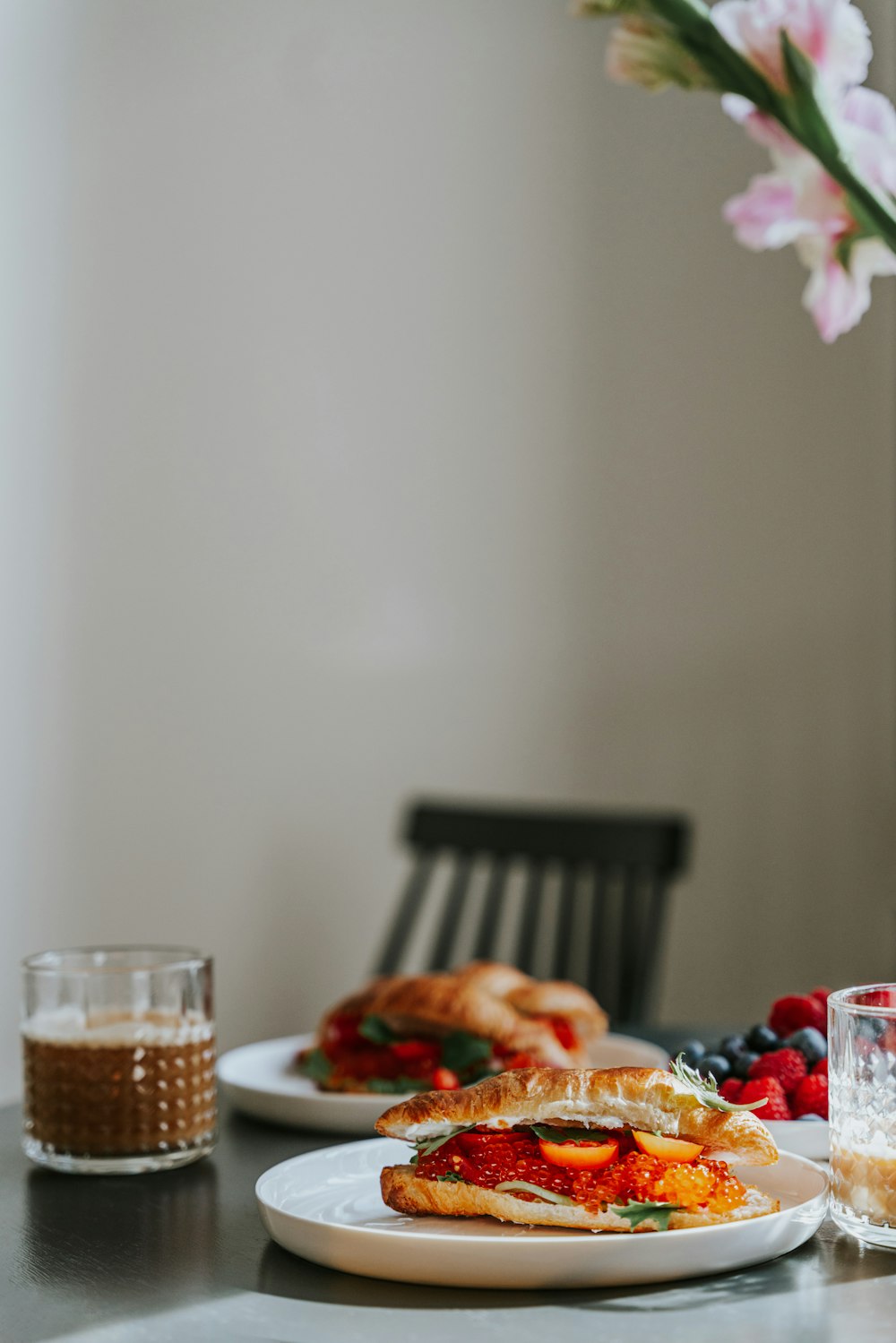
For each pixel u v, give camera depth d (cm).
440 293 260
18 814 207
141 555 223
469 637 260
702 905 267
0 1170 99
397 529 254
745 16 85
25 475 209
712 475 273
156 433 225
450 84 263
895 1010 75
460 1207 77
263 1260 77
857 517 268
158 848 223
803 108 85
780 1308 68
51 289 213
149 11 227
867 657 267
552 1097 78
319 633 244
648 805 270
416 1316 67
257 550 237
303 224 245
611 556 272
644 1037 139
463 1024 117
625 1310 68
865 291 96
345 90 251
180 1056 98
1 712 205
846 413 268
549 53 272
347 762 246
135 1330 67
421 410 257
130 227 223
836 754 268
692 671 271
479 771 260
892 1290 70
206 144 233
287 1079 121
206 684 230
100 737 217
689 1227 74
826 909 268
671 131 276
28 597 209
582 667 269
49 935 210
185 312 229
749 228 98
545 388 269
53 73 214
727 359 273
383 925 249
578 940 255
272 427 239
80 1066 96
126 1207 89
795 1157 83
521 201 269
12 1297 72
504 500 265
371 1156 89
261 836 235
